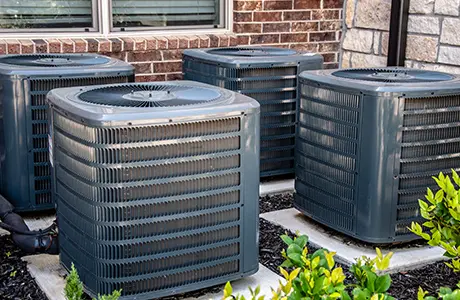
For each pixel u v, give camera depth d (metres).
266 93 4.65
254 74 4.57
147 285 2.87
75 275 2.04
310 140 3.91
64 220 3.09
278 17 5.87
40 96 3.82
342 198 3.71
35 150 3.88
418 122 3.49
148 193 2.78
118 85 3.42
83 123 2.72
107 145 2.68
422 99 3.46
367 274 1.96
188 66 5.00
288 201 4.59
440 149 3.60
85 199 2.82
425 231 3.66
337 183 3.73
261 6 5.77
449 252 2.48
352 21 6.08
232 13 5.78
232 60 4.50
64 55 4.46
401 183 3.54
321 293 1.83
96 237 2.79
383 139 3.44
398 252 3.63
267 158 4.80
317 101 3.80
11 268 3.36
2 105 3.81
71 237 3.03
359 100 3.49
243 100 3.01
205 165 2.88
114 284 2.82
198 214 2.91
